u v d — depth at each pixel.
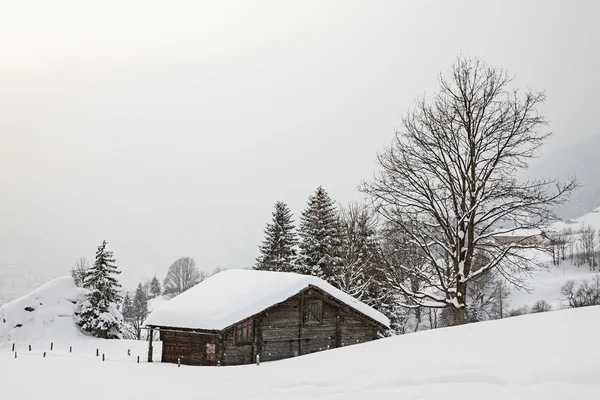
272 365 15.80
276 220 66.94
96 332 51.12
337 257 54.16
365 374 11.20
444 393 8.64
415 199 27.23
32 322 49.25
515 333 12.58
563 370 8.85
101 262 54.03
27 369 23.30
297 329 32.94
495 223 27.25
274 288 31.62
